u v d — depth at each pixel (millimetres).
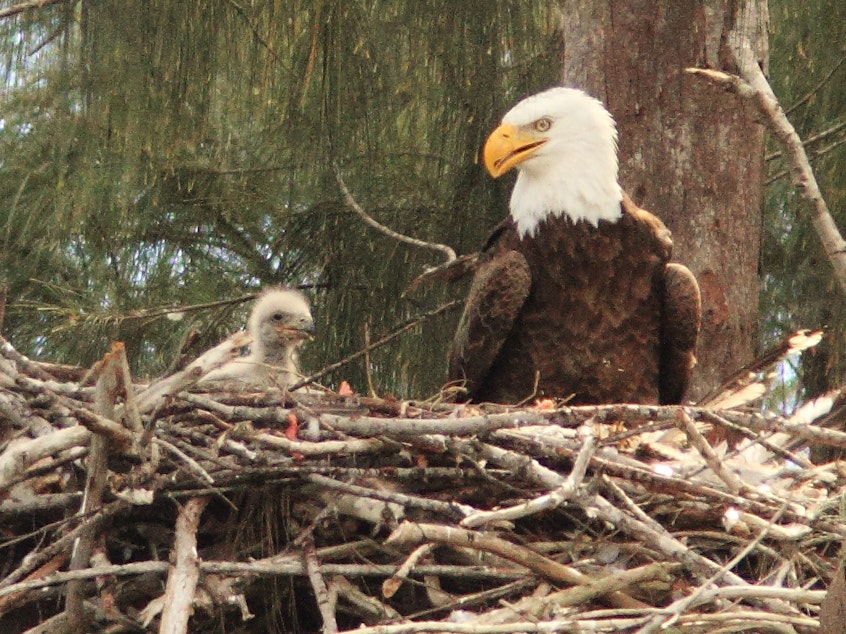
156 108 11719
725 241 11289
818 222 7992
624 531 8289
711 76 8164
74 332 12133
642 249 10867
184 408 8500
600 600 8391
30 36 11961
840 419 9797
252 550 8648
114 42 11672
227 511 8758
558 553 8734
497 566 8500
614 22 11531
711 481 8922
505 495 8820
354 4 11961
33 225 12148
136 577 8406
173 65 11734
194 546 8078
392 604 8633
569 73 11758
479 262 11555
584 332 10836
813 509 8492
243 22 12000
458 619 8117
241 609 8109
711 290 11219
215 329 12453
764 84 8172
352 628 8664
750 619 7848
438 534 8102
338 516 8609
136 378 11625
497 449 8359
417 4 12367
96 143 11961
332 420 8461
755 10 11453
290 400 8672
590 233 10820
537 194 10984
